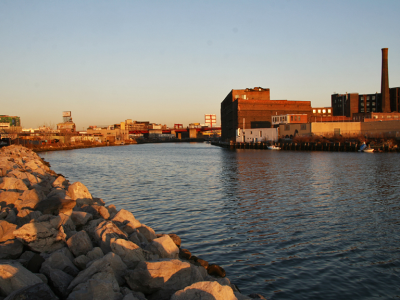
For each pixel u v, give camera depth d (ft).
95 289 25.23
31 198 48.91
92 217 44.09
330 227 67.77
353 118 492.13
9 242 32.94
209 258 51.60
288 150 366.84
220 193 108.27
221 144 598.34
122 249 33.12
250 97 562.66
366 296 40.24
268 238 60.95
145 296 29.19
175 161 260.21
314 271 46.98
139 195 106.93
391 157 245.65
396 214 78.18
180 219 74.84
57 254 30.91
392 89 560.61
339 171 164.35
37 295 24.77
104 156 340.18
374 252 54.08
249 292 40.93
